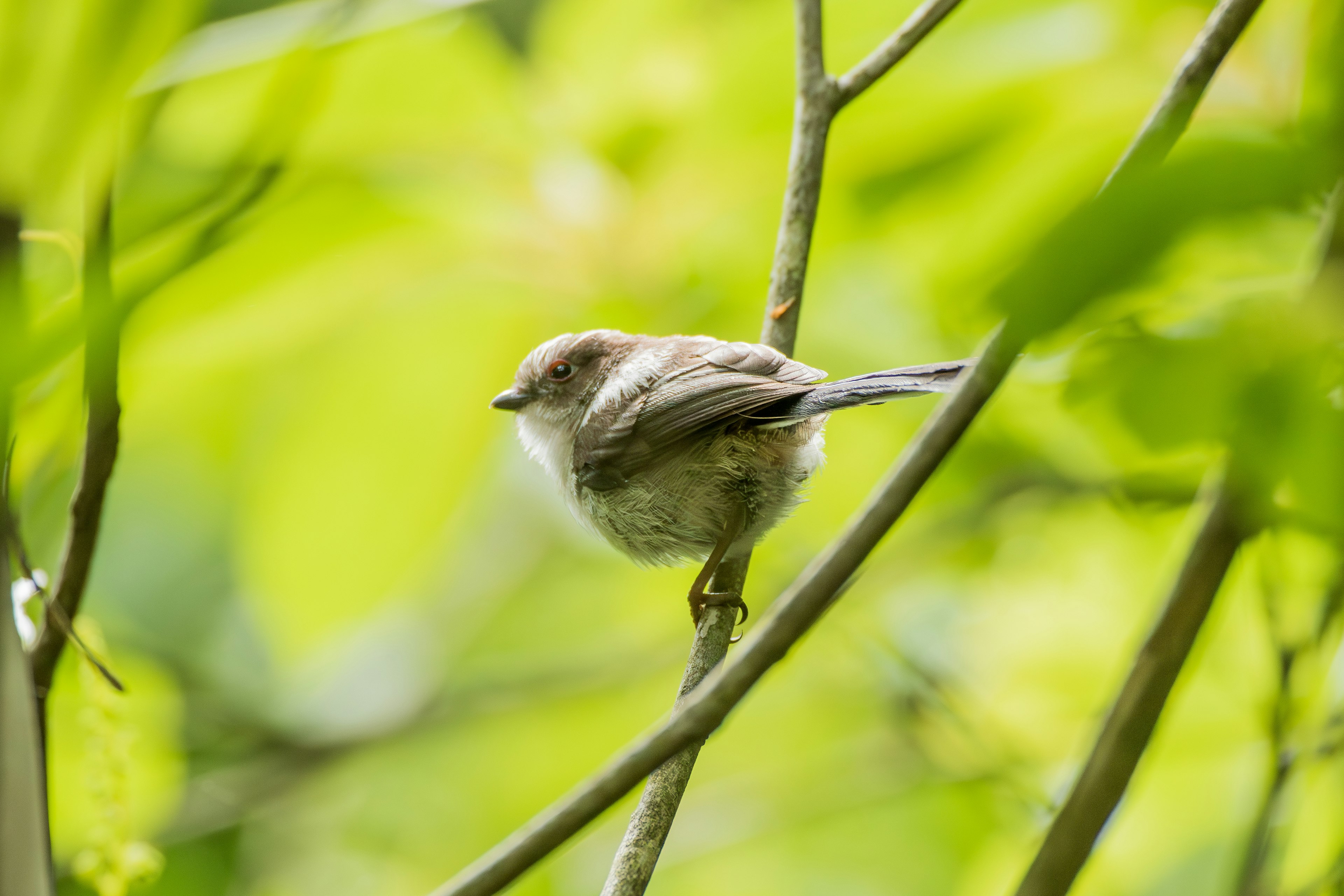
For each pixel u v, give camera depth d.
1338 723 6.76
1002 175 8.66
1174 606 5.80
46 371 3.91
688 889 11.12
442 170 9.22
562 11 9.56
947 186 8.95
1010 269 2.37
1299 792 7.28
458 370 9.74
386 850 12.09
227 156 6.48
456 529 9.75
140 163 6.74
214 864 12.01
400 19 7.91
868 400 7.48
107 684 5.82
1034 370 5.19
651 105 9.21
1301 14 6.65
